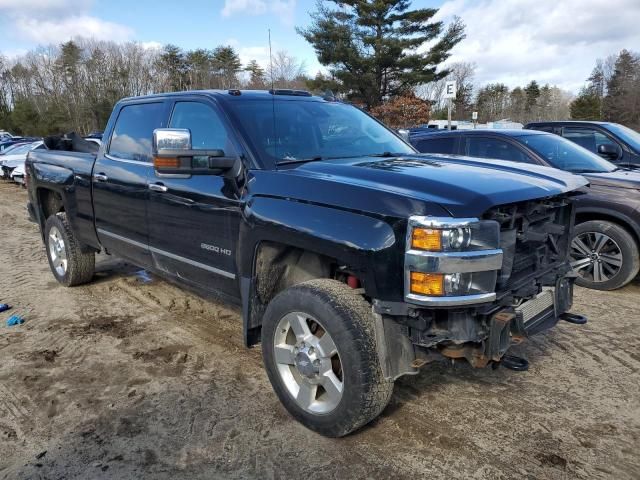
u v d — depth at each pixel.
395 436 3.05
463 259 2.44
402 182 2.81
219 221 3.57
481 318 2.66
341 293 2.85
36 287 5.96
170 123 4.18
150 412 3.33
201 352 4.19
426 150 7.59
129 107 4.79
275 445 2.98
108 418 3.27
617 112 57.94
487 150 6.92
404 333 2.74
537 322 3.05
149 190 4.23
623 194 5.42
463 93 57.97
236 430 3.13
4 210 12.66
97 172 4.93
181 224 3.95
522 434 3.07
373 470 2.76
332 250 2.77
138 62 59.94
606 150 7.24
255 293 3.37
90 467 2.82
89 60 59.25
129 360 4.06
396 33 33.16
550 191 2.94
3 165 19.00
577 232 5.72
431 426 3.14
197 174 3.37
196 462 2.85
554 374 3.78
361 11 32.66
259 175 3.30
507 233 2.79
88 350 4.25
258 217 3.17
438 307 2.48
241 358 4.08
